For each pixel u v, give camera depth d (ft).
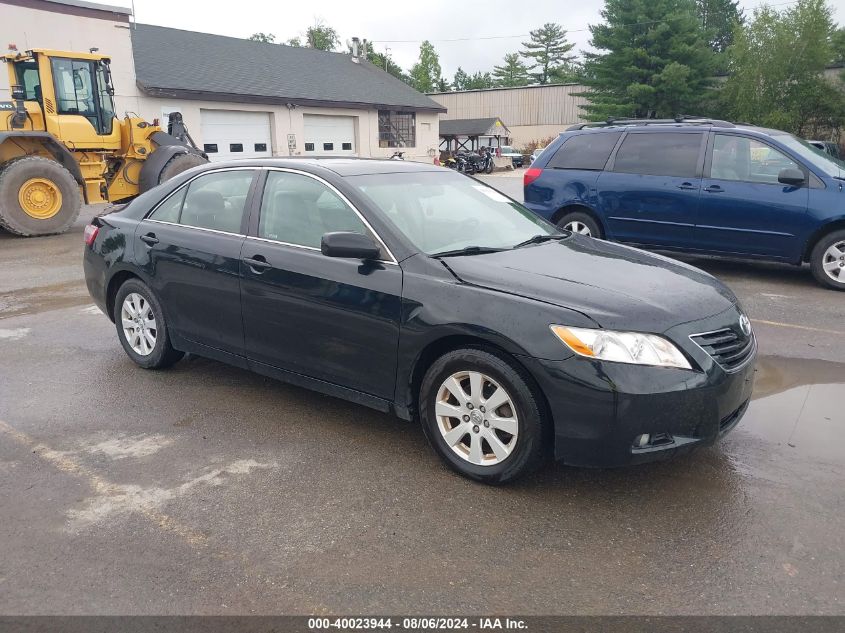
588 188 28.76
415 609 8.39
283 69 99.25
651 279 11.86
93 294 17.53
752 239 25.66
